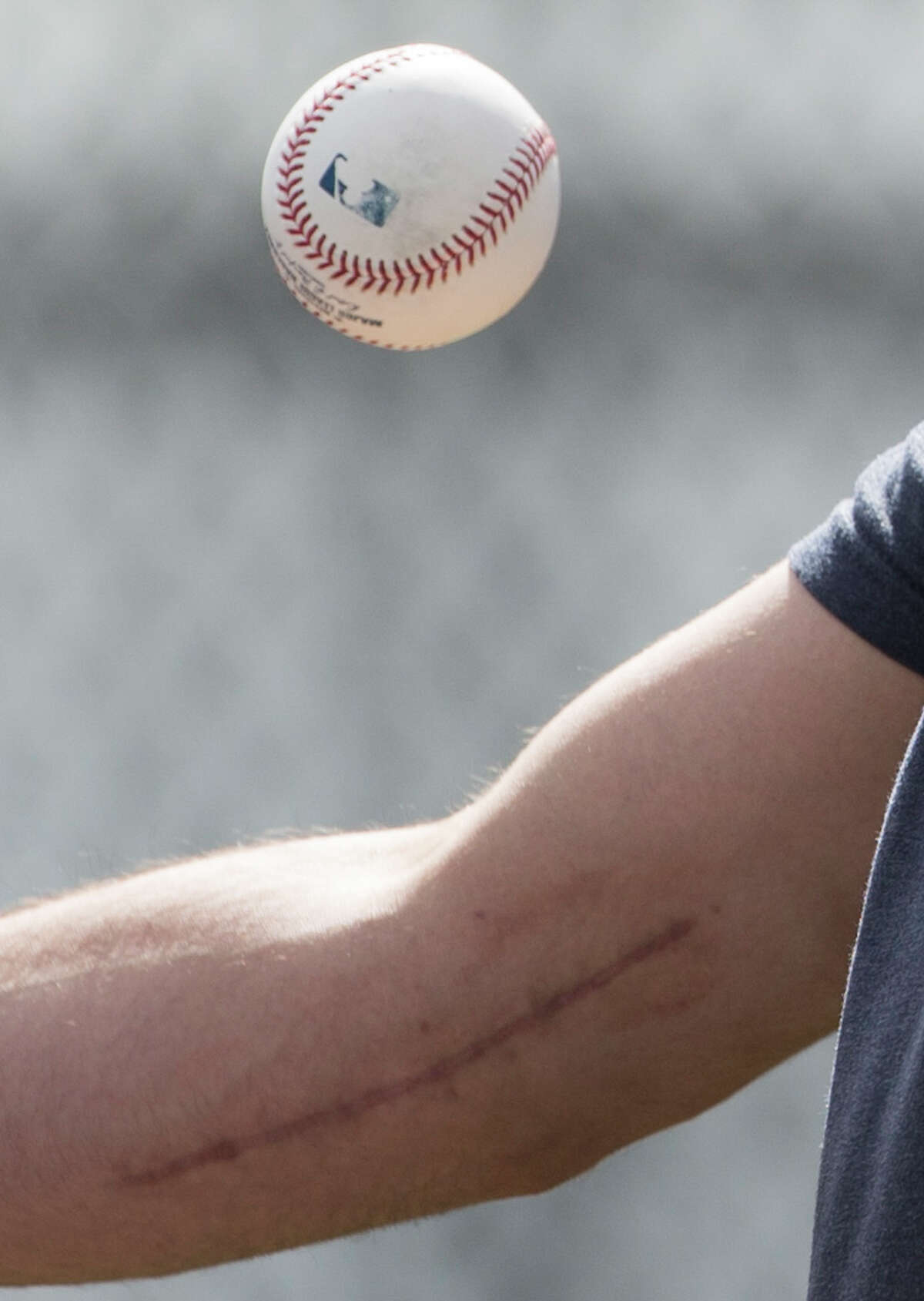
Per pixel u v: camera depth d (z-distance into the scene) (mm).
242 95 11711
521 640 11445
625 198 11680
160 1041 2941
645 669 3100
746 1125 10586
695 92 11789
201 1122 2912
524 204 3998
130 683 11602
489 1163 3047
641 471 11617
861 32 11992
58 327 11648
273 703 11461
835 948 2982
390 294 3957
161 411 11633
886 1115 2381
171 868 3252
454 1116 2986
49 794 11602
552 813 3018
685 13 11883
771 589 3055
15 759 11625
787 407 11688
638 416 11633
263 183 4043
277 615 11484
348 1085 2943
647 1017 2998
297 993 2965
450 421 11516
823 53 11961
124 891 3184
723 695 2990
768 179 11773
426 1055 2965
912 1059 2367
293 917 3059
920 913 2447
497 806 3084
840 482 11680
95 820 11547
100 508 11648
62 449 11664
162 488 11625
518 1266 10289
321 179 3914
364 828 11266
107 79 11742
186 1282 9898
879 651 2891
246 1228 2979
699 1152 10531
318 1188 2975
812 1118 10641
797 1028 3035
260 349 11547
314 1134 2939
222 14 11773
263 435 11531
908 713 2889
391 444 11508
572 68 11727
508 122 3988
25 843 11562
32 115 11719
